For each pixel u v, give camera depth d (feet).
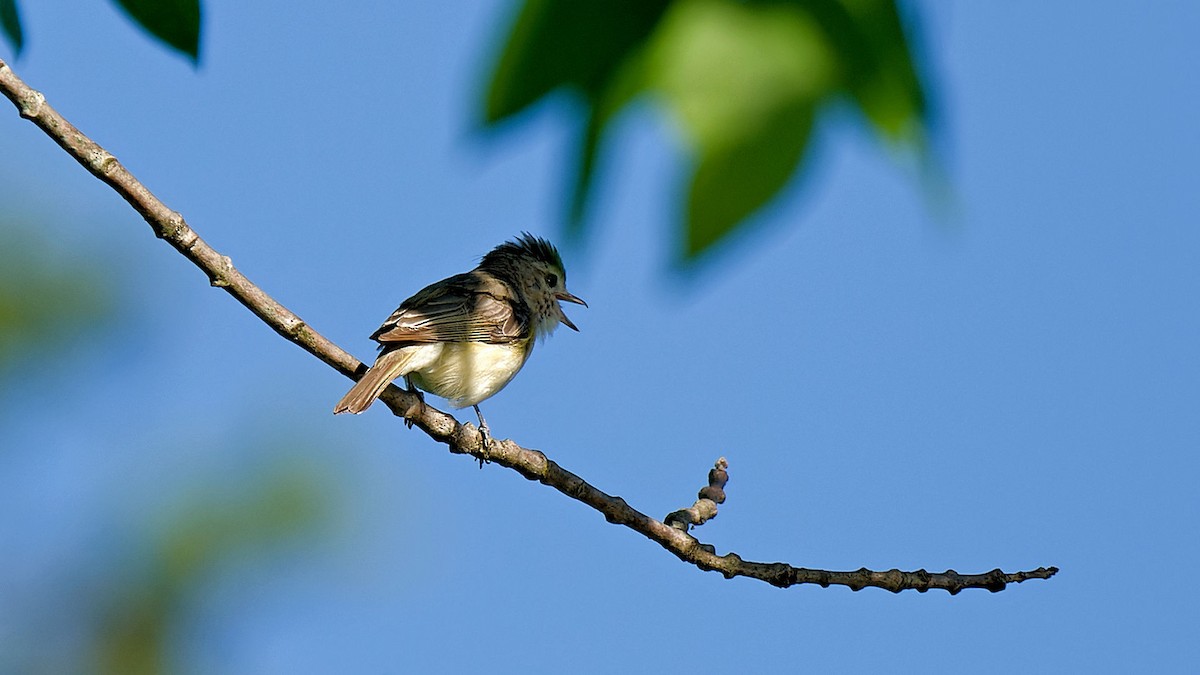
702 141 10.17
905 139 10.33
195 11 19.80
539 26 11.28
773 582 38.04
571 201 10.64
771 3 10.58
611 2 11.27
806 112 10.33
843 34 10.57
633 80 10.66
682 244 9.93
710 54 10.51
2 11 19.85
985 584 37.50
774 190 10.05
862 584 37.63
